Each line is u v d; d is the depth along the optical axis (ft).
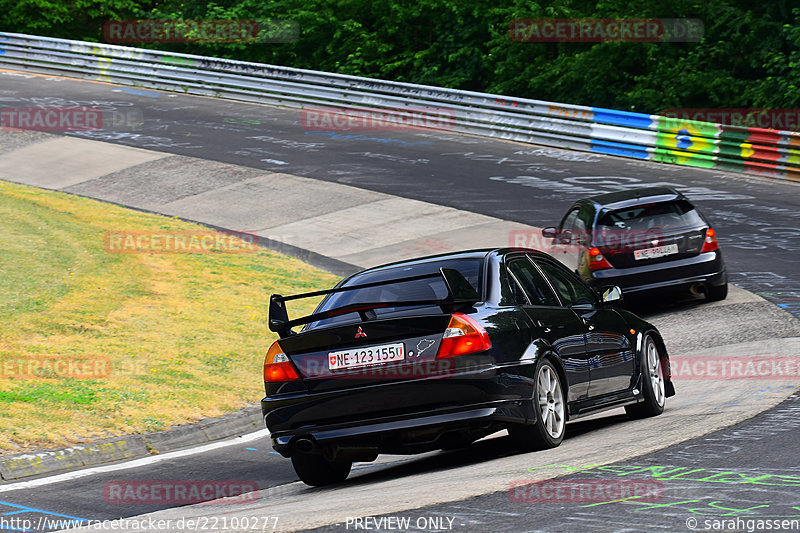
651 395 85.35
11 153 286.46
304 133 309.63
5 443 82.99
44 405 94.48
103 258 166.40
